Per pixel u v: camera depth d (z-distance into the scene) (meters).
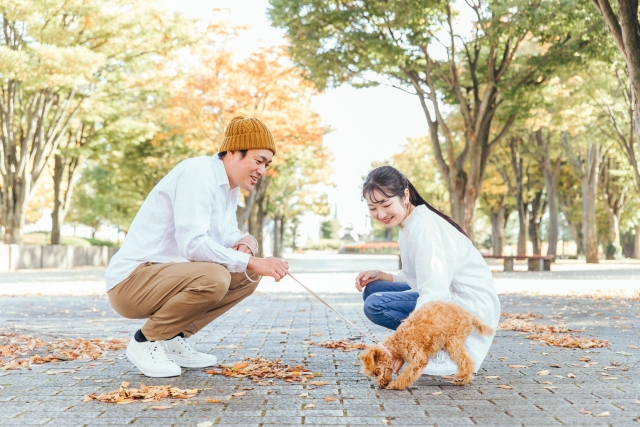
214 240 3.93
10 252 21.58
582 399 3.26
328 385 3.59
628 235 44.81
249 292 4.12
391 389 3.44
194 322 4.08
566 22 15.05
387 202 3.70
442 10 16.58
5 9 16.73
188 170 3.73
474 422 2.82
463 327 3.41
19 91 20.94
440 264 3.60
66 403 3.16
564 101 21.17
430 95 18.56
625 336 5.93
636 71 9.67
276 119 21.00
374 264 32.28
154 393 3.26
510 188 34.38
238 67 20.80
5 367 4.10
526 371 4.05
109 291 3.77
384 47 15.47
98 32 18.09
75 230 51.12
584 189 30.72
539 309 8.75
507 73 18.59
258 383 3.63
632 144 22.52
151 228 3.78
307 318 7.53
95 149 24.41
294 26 15.93
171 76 20.34
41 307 8.93
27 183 21.64
